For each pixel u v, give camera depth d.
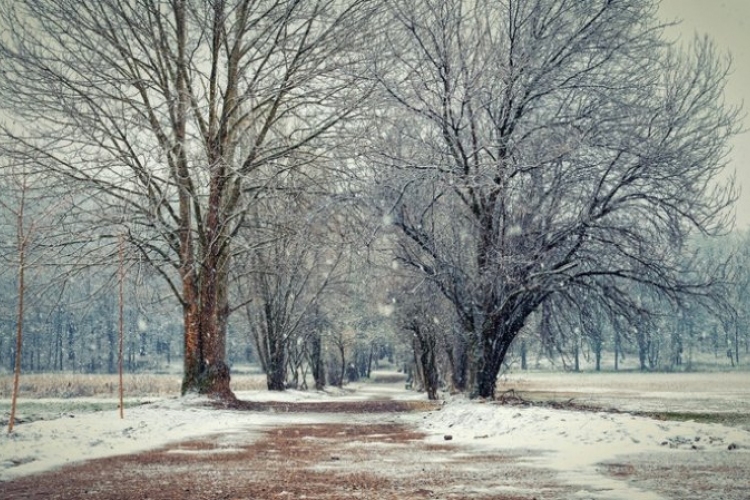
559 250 23.64
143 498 8.22
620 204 22.55
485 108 23.08
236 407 26.50
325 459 12.08
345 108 26.14
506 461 11.54
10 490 8.82
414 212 23.84
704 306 22.78
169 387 46.50
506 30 23.59
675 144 22.12
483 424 17.17
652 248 22.42
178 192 27.12
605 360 114.12
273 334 44.50
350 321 52.41
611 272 22.91
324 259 44.06
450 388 42.31
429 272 24.22
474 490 8.63
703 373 89.06
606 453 11.97
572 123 22.72
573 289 23.91
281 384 44.78
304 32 26.70
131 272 25.70
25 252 23.30
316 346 54.69
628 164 22.34
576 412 17.00
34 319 69.19
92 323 87.25
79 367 91.31
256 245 27.61
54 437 14.40
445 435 15.54
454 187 23.11
